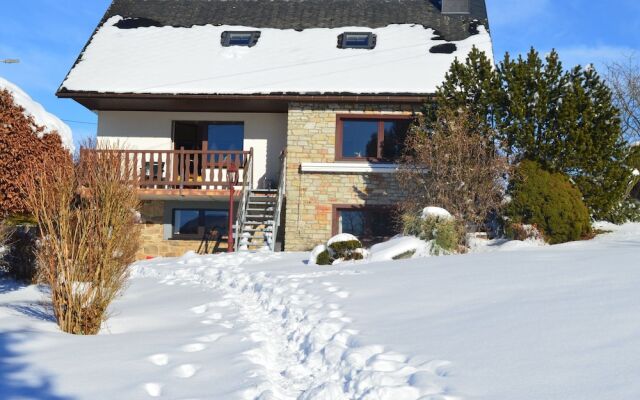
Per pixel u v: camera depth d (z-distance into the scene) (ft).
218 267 43.19
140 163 63.52
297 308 25.35
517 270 27.94
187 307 29.12
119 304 30.71
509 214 46.39
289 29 67.72
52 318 25.88
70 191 24.54
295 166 58.18
